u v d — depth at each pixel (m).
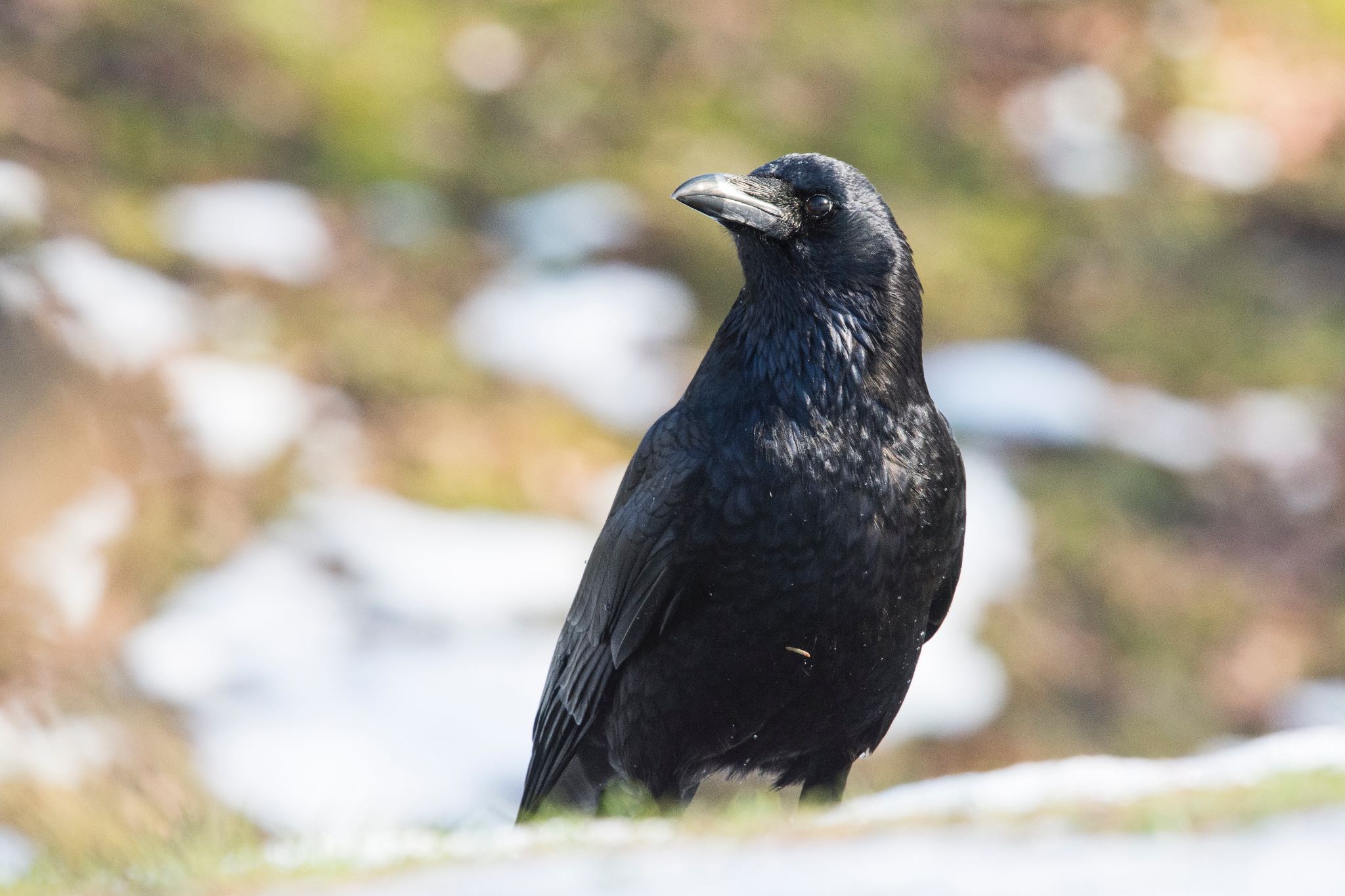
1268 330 21.66
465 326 18.88
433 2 24.73
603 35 24.55
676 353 18.83
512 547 15.48
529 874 4.58
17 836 11.16
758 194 6.88
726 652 6.66
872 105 24.41
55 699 12.78
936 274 21.39
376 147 21.61
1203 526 17.89
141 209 19.11
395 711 13.17
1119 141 25.27
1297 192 24.58
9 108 19.83
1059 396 19.38
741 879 4.26
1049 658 15.69
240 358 17.17
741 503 6.56
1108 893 3.82
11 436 14.86
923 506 6.71
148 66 21.53
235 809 11.50
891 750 14.17
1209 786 4.84
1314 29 28.20
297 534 15.23
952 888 3.96
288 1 23.70
